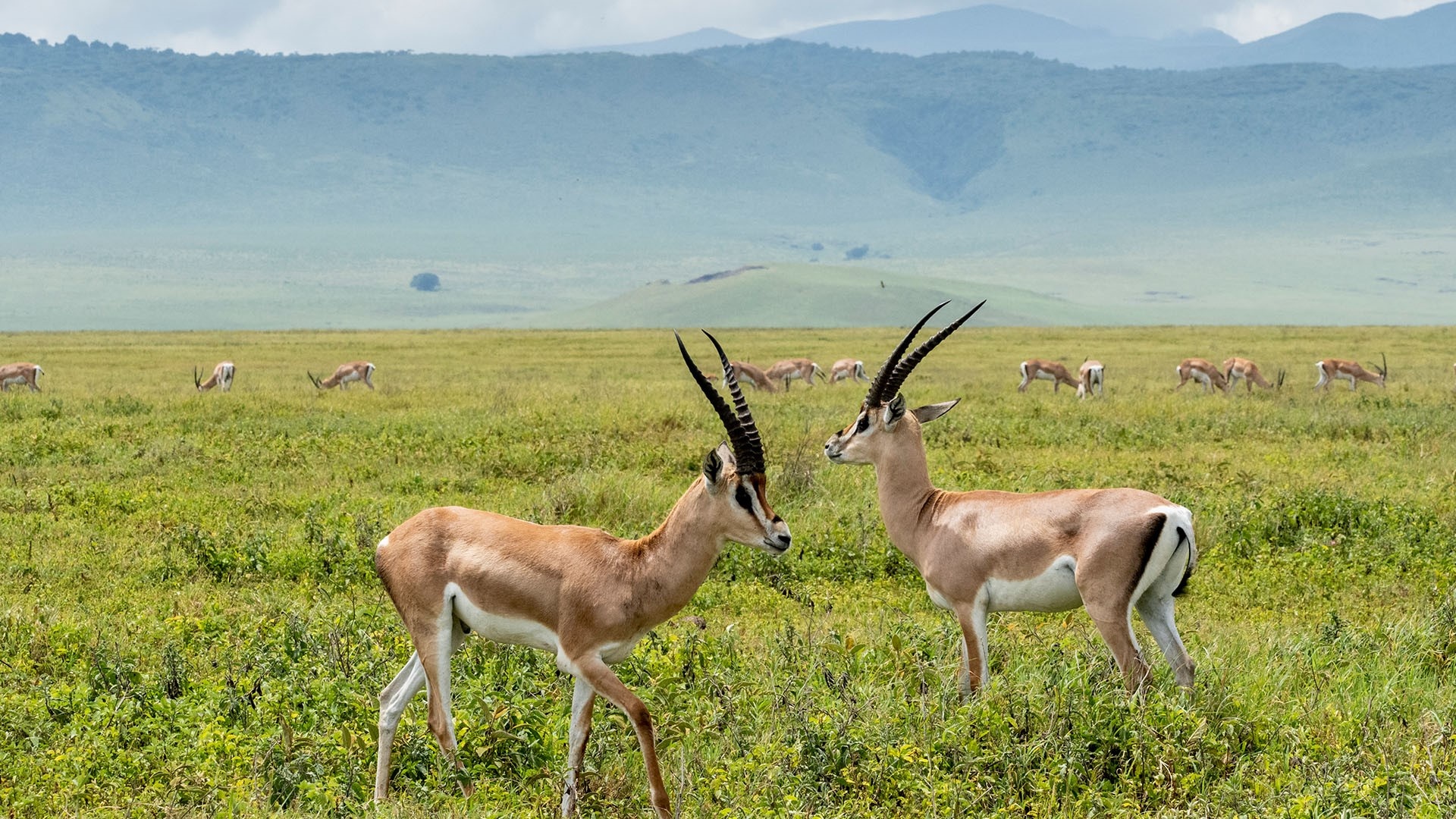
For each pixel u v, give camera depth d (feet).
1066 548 59.21
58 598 80.33
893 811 50.01
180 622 71.15
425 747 55.11
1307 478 124.26
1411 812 47.52
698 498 52.31
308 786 50.11
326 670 62.59
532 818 48.67
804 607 81.71
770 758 52.75
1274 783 51.29
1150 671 58.23
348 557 89.25
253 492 114.01
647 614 51.83
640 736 49.39
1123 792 51.62
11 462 130.41
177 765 51.47
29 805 48.73
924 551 64.39
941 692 58.34
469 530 52.75
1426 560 90.89
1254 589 85.51
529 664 64.49
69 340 533.96
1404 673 65.05
